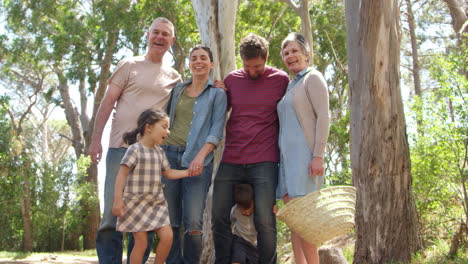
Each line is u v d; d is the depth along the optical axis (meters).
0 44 21.77
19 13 21.72
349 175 11.98
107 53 19.06
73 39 19.03
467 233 7.20
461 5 17.80
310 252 4.17
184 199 4.29
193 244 4.20
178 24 17.83
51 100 26.47
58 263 14.20
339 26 21.42
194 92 4.50
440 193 7.99
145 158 3.94
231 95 4.45
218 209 4.35
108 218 4.43
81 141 26.67
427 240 7.98
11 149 21.14
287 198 4.29
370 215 7.32
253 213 4.44
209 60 4.47
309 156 4.13
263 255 4.15
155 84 4.57
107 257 4.45
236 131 4.32
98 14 20.48
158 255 3.95
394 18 7.31
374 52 7.18
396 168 7.27
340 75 22.73
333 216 3.89
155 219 3.92
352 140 7.62
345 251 9.05
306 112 4.17
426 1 22.36
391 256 7.18
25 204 22.84
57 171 23.25
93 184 24.55
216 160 6.89
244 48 4.18
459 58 7.75
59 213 23.30
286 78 4.46
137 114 4.49
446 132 7.48
